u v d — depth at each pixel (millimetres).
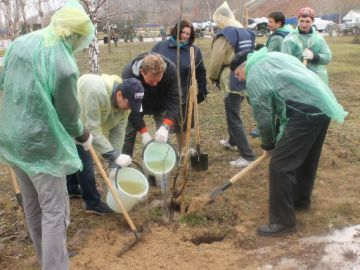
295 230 3928
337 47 22969
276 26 6219
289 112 3658
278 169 3729
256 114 3646
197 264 3488
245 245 3748
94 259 3557
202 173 5227
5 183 5156
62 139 2916
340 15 49062
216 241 3936
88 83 3643
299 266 3453
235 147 5996
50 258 3000
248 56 3684
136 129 4348
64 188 3088
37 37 2869
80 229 4027
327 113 3576
